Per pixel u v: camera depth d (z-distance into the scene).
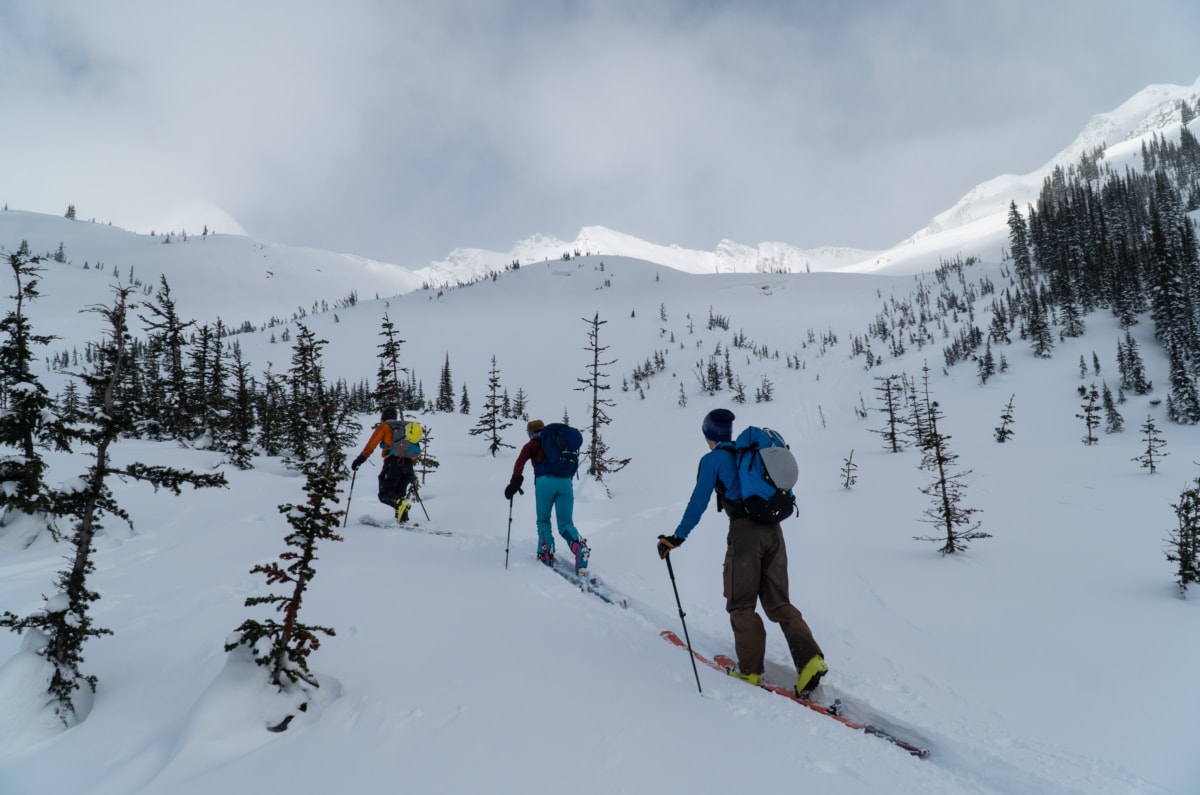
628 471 21.23
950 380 87.00
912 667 4.28
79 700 3.65
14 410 7.17
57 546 8.19
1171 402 62.25
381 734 3.12
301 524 3.58
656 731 3.14
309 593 5.78
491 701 3.49
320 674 3.78
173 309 22.98
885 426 65.50
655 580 6.64
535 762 2.81
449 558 7.36
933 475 17.17
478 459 22.17
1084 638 4.74
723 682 3.91
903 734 3.37
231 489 12.65
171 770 2.85
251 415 20.34
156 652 4.52
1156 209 138.50
